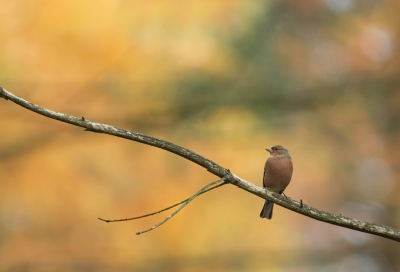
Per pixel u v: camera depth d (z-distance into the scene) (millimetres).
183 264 13094
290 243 14758
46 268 12383
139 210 13188
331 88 14086
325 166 15328
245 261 13828
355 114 14945
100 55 13094
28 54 12656
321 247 14859
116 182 13352
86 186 13141
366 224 5773
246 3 13359
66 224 12805
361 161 14945
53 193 12945
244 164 14305
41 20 12641
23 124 12812
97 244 12758
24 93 12656
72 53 12945
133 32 13219
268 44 13422
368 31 14422
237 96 13422
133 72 13359
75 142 13289
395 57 14164
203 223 13695
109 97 13312
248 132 14219
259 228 14195
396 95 14188
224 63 13453
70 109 13109
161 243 13180
